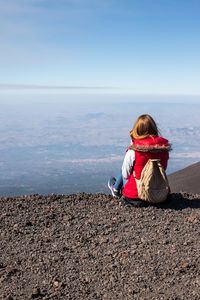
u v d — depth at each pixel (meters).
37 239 3.40
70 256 3.00
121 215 4.09
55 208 4.47
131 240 3.31
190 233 3.40
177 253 2.93
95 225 3.78
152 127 4.12
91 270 2.73
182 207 4.35
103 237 3.43
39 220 3.97
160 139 4.11
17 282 2.56
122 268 2.73
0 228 3.74
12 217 4.10
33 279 2.60
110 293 2.38
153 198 4.13
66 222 3.91
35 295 2.36
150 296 2.31
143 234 3.45
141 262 2.81
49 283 2.53
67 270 2.74
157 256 2.90
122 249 3.10
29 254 3.05
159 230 3.52
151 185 4.07
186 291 2.33
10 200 4.96
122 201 4.56
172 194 5.17
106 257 2.93
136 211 4.20
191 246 3.07
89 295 2.36
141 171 4.09
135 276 2.59
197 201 4.69
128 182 4.40
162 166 4.06
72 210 4.37
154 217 3.91
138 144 4.06
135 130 4.21
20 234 3.55
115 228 3.66
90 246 3.21
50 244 3.28
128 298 2.30
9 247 3.22
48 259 2.93
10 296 2.33
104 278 2.59
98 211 4.30
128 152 4.13
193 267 2.67
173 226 3.62
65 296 2.35
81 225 3.78
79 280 2.57
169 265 2.72
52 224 3.86
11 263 2.88
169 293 2.32
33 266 2.81
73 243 3.29
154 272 2.63
